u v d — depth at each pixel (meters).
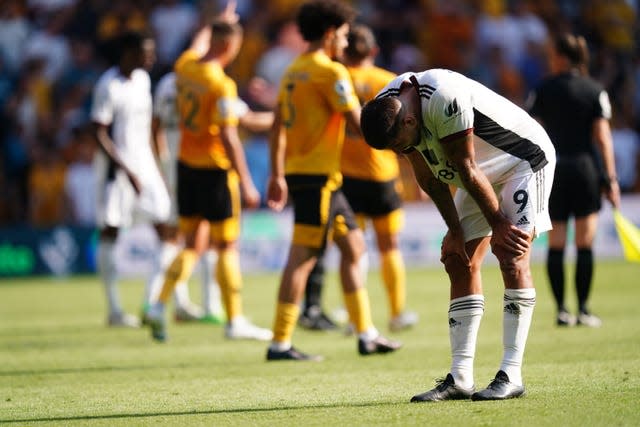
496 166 18.28
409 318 33.38
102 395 21.52
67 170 63.72
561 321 33.00
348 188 31.98
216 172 31.30
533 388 20.02
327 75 25.98
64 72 66.62
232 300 32.28
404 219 63.09
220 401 20.12
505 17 74.62
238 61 68.25
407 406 18.42
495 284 50.38
